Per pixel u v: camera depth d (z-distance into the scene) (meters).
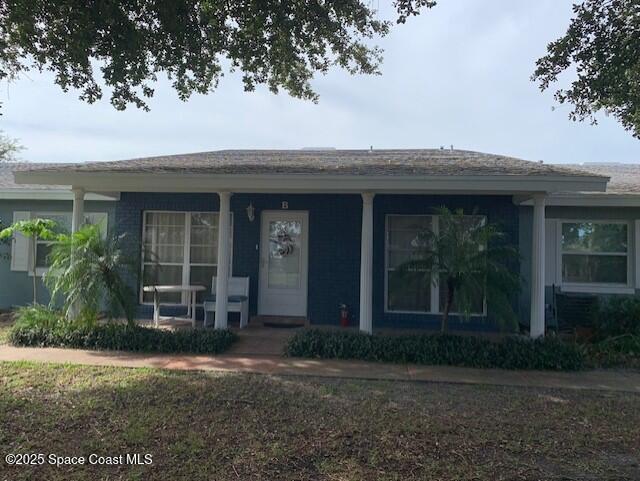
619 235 10.80
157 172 8.59
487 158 10.32
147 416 5.11
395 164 9.27
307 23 7.10
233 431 4.76
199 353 8.05
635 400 6.02
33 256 12.07
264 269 11.02
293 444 4.47
